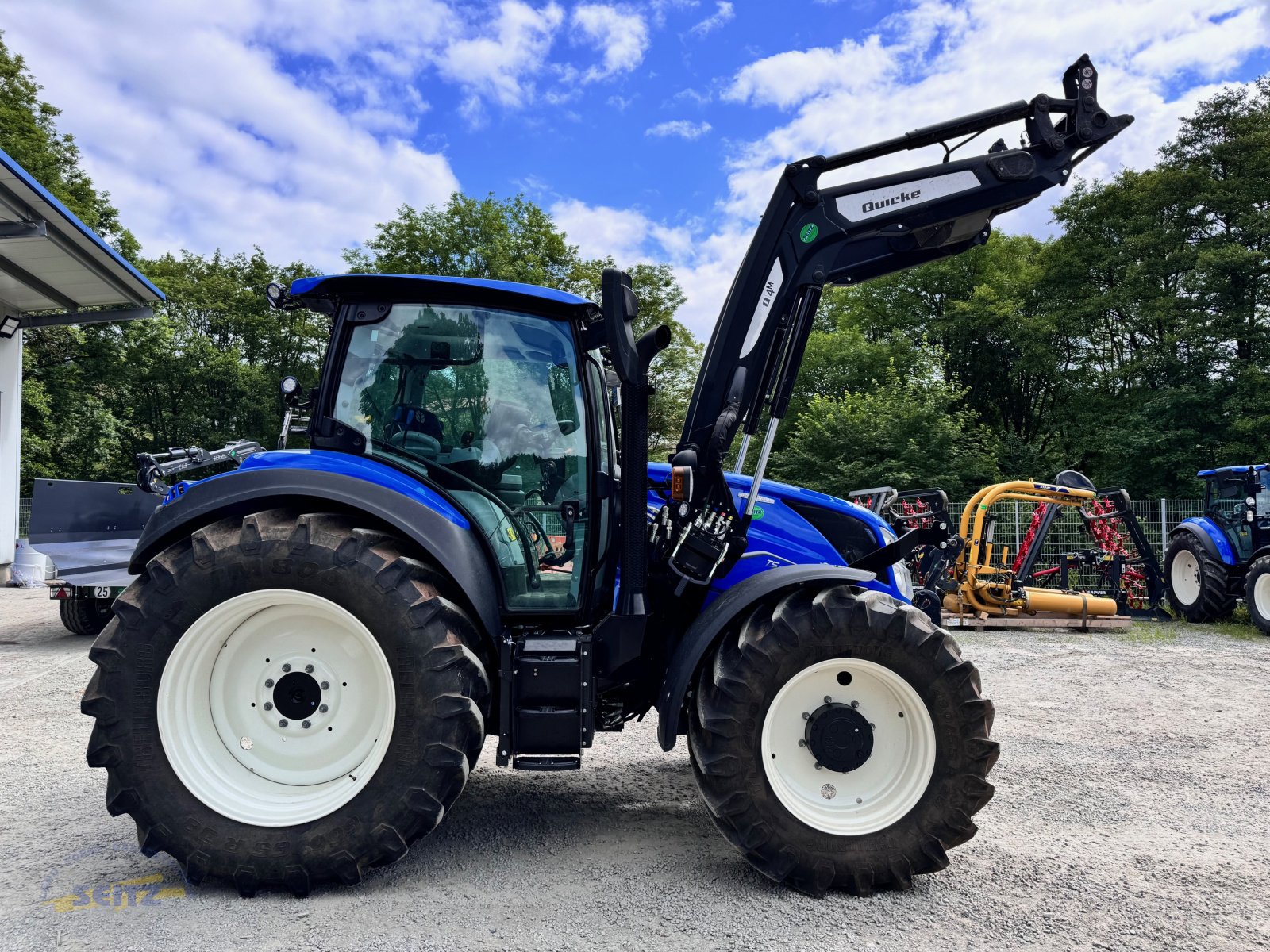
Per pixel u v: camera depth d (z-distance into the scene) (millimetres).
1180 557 10812
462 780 2629
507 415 3096
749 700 2682
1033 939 2359
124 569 8180
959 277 31609
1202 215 23422
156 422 30094
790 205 3189
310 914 2459
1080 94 3209
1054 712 5383
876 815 2715
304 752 2723
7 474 12648
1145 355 24578
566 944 2287
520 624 3082
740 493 3348
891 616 2748
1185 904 2609
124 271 10938
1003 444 26375
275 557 2623
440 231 24312
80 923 2385
